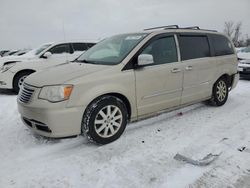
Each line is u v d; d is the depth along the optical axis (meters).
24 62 8.18
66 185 3.04
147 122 4.96
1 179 3.18
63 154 3.78
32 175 3.25
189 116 5.32
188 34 5.27
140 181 3.06
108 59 4.45
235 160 3.45
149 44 4.53
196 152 3.67
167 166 3.37
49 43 9.09
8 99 7.41
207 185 2.94
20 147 4.02
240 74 9.90
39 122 3.82
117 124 4.16
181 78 4.93
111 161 3.54
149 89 4.46
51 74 4.09
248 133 4.37
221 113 5.51
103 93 3.92
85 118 3.84
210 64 5.56
